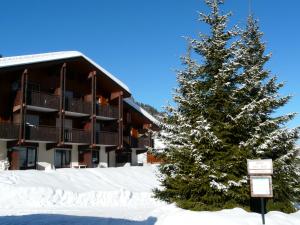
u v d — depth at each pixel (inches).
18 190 791.1
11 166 1146.0
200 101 613.9
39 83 1257.4
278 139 606.2
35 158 1218.6
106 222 533.6
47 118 1279.5
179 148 594.9
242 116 581.9
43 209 705.0
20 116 1136.2
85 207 772.0
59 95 1258.0
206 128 568.4
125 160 1565.0
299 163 639.1
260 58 781.3
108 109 1424.7
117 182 1085.8
